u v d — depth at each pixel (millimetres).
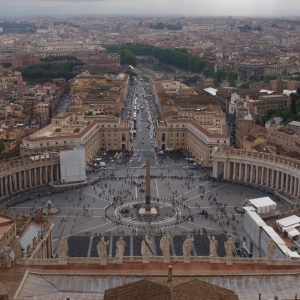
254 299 113625
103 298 107062
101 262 126812
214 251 127875
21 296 113188
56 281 120500
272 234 178375
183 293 98125
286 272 123812
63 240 127312
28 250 142875
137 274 121688
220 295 99312
